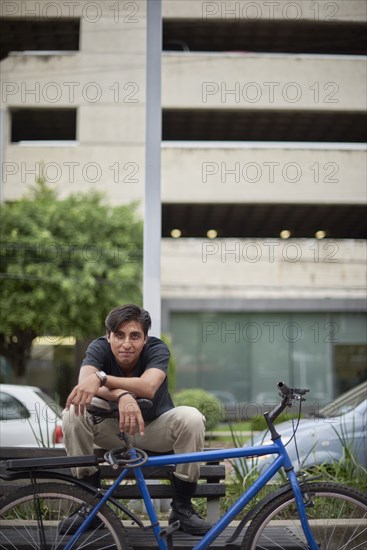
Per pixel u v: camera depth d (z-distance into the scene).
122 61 25.27
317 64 22.03
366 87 19.34
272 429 3.80
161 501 5.71
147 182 6.32
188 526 4.01
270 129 26.59
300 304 26.72
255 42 24.23
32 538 3.72
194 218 28.53
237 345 26.83
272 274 26.91
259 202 24.73
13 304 24.34
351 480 6.14
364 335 26.69
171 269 26.91
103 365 4.09
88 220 25.22
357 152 24.47
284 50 24.25
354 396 7.81
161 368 3.98
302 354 26.75
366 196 24.12
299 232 30.89
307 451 6.84
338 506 3.83
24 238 24.53
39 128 28.06
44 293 24.33
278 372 26.75
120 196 26.44
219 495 4.33
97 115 25.81
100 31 24.47
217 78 24.06
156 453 4.21
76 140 27.58
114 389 3.78
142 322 4.05
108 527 3.68
